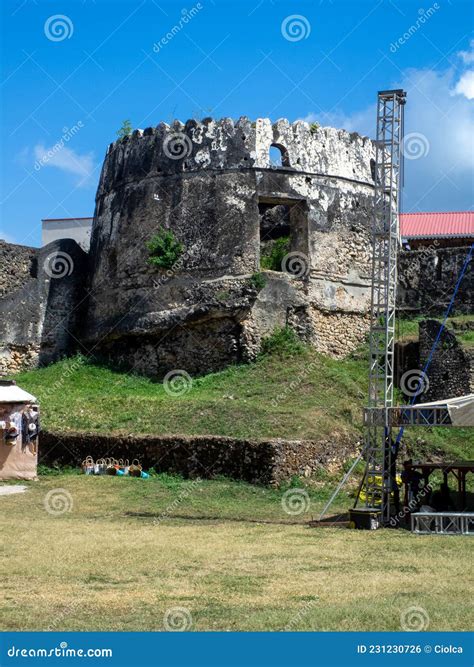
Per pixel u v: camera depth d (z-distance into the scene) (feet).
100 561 45.19
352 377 95.66
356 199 106.52
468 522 56.49
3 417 75.00
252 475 72.13
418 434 84.48
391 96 65.51
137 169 106.63
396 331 102.47
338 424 81.61
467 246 124.16
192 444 74.54
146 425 81.46
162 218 103.40
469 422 57.82
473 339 99.60
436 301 112.57
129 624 33.63
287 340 98.37
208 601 36.91
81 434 79.15
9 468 74.95
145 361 102.78
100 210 112.88
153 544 50.39
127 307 104.78
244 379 94.43
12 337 108.78
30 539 51.47
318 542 51.98
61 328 111.75
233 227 100.17
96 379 101.65
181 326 100.42
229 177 101.09
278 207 115.14
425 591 38.65
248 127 101.96
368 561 45.85
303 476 73.61
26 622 33.88
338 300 103.50
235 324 98.63
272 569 43.62
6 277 111.14
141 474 74.79
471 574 42.42
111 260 108.27
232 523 59.98
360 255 106.22
